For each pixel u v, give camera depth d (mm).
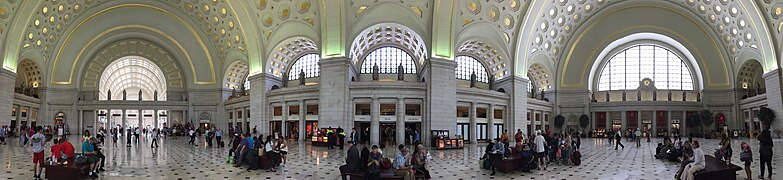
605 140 37531
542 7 36219
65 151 12500
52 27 37531
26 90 41031
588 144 30984
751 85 43375
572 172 14703
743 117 42281
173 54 44531
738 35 38031
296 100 33156
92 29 41500
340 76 30547
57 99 41844
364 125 31922
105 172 14016
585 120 44188
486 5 33000
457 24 32594
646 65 46969
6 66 33312
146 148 23953
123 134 42031
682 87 46625
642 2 41531
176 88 44844
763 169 12906
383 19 31578
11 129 34531
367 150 12039
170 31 42875
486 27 34500
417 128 31578
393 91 30438
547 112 44625
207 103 44000
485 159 15594
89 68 43531
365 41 34844
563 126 44938
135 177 13078
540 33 39844
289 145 27641
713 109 43750
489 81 38062
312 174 14148
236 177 13375
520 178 13453
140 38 43844
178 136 40375
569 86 45375
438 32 31156
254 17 35500
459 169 15594
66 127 41906
